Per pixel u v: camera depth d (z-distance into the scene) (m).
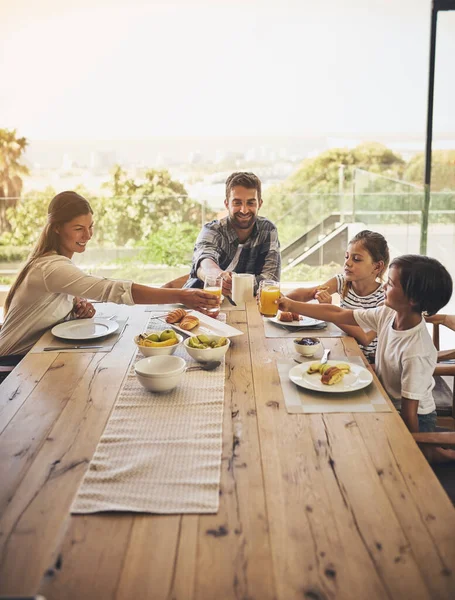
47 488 1.19
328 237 6.12
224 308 2.56
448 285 1.79
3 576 0.96
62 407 1.57
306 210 6.09
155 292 2.20
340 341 2.09
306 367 1.79
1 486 1.20
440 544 1.02
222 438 1.39
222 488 1.19
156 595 0.92
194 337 1.93
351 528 1.07
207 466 1.27
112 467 1.27
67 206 2.32
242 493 1.17
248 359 1.91
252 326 2.28
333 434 1.40
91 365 1.87
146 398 1.62
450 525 1.07
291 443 1.36
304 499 1.15
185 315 2.24
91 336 2.11
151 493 1.17
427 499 1.15
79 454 1.32
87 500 1.15
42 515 1.11
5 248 6.11
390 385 1.94
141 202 5.82
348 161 11.59
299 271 6.17
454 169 4.87
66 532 1.06
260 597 0.92
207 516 1.10
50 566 0.98
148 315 2.42
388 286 1.85
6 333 2.33
